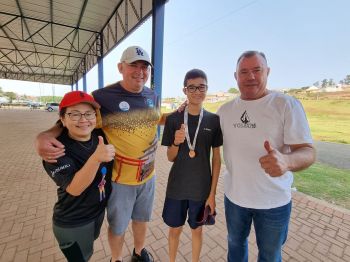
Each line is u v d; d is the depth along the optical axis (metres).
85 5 10.27
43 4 10.20
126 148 1.90
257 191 1.55
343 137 8.23
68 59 22.27
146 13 7.93
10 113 26.91
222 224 3.08
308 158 1.31
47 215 3.19
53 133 1.44
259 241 1.65
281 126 1.46
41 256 2.36
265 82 1.55
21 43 16.58
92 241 1.67
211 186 1.98
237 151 1.60
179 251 2.49
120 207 1.97
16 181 4.52
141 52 1.86
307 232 2.86
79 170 1.34
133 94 1.95
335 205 3.62
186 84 1.84
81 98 1.39
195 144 1.88
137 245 2.32
